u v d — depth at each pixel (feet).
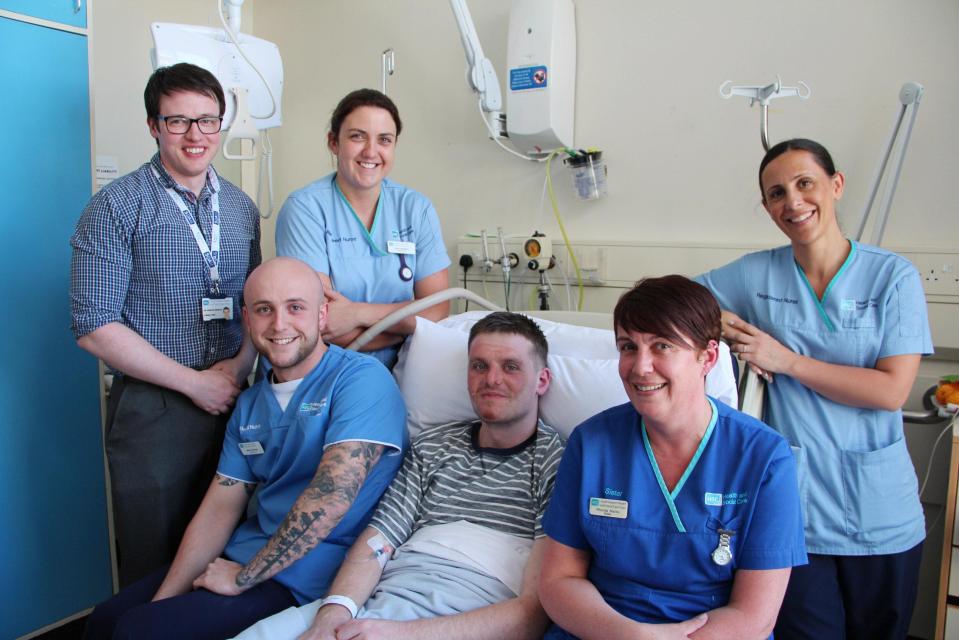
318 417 4.96
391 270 6.45
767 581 3.56
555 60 8.13
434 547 4.57
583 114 8.55
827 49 7.06
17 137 6.61
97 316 5.33
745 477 3.68
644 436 3.94
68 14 6.85
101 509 7.59
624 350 3.76
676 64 7.88
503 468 4.89
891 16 6.73
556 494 4.11
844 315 4.92
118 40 9.61
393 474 5.20
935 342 6.69
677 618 3.75
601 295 8.54
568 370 5.46
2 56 6.44
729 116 7.63
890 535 4.85
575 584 3.86
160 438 5.68
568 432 5.37
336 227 6.34
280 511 5.02
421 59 9.75
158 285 5.61
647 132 8.14
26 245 6.77
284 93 11.16
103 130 9.54
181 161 5.53
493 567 4.42
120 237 5.41
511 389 4.85
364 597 4.43
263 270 5.00
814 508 4.96
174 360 5.70
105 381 7.73
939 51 6.55
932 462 6.64
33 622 7.11
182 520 5.88
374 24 10.14
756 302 5.32
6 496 6.83
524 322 5.09
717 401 4.01
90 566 7.54
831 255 5.00
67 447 7.25
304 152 11.07
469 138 9.45
